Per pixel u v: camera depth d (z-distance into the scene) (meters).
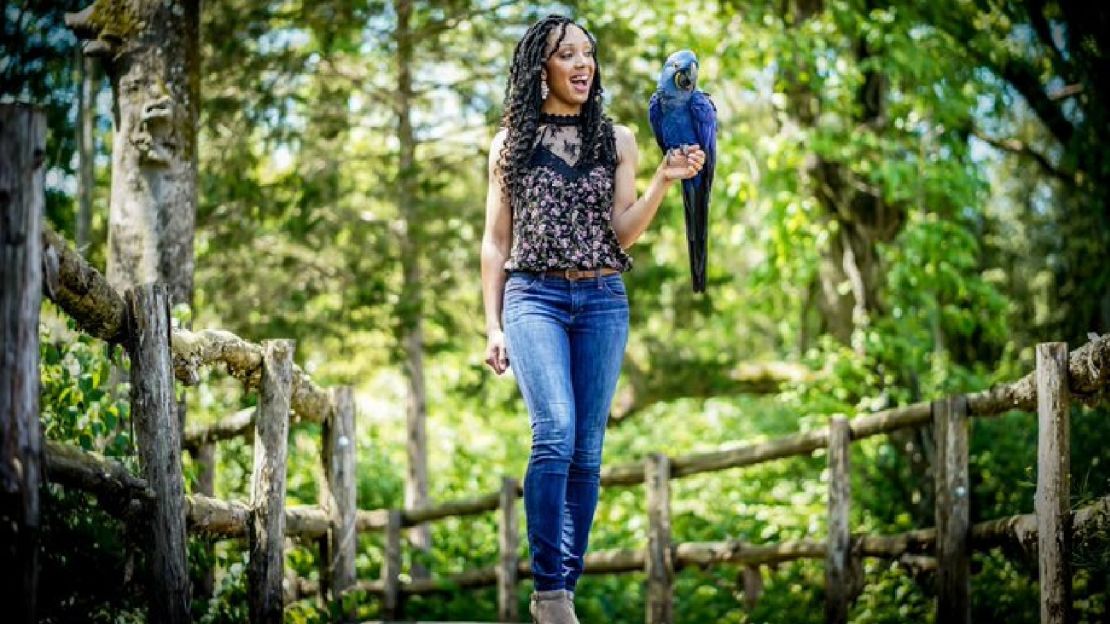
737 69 9.09
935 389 9.66
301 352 9.27
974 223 10.91
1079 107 9.73
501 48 9.55
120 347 4.16
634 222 3.89
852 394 9.97
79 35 5.61
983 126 10.66
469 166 9.94
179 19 5.60
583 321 3.91
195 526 3.93
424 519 8.52
